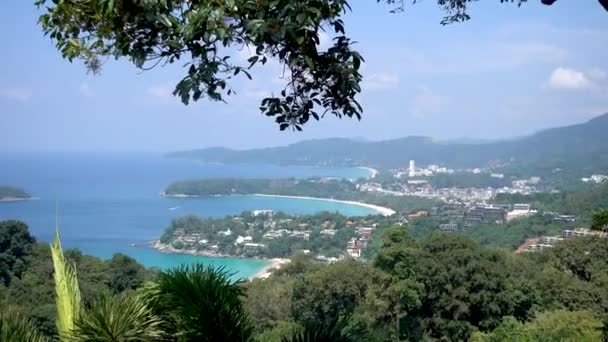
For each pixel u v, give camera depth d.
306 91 2.54
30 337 2.26
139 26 2.30
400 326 17.81
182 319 2.40
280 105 2.57
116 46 2.34
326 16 2.31
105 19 2.28
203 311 2.40
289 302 15.48
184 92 2.32
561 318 16.33
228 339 2.43
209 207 66.19
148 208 59.12
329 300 16.31
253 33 2.15
